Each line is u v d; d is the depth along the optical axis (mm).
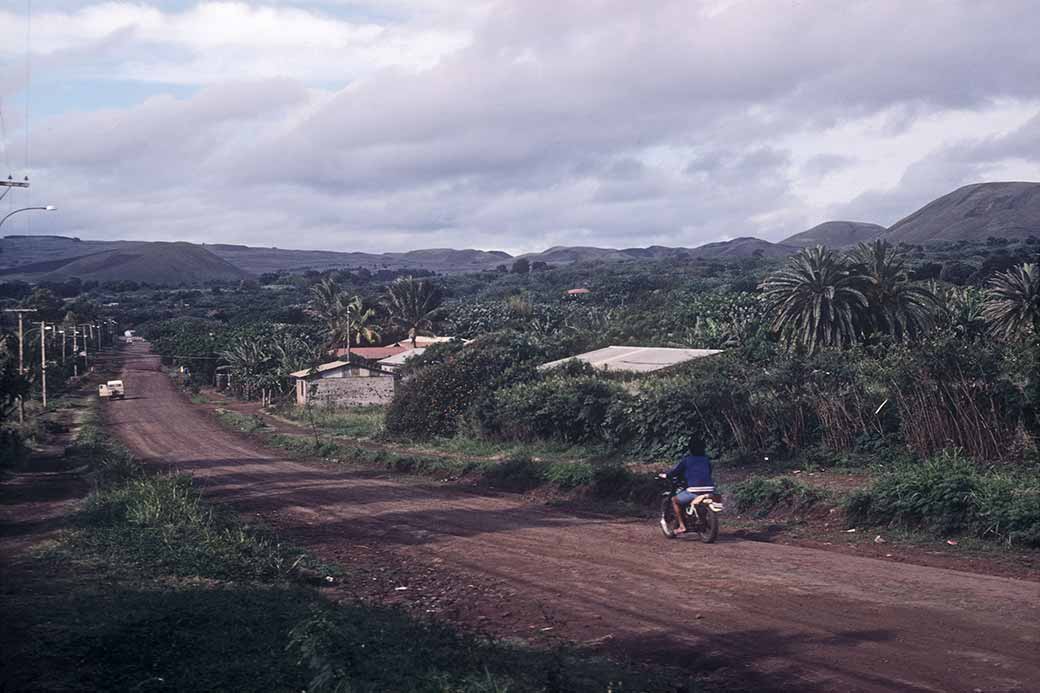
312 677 6492
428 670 6695
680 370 34719
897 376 20172
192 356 95250
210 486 26328
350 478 27609
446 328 97375
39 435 47938
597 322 62312
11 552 12586
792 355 24766
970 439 18375
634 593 10273
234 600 9234
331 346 93125
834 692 6676
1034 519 11742
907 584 10031
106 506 16688
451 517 17656
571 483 20172
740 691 6820
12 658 6938
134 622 8039
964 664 7129
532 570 11992
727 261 163125
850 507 13977
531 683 6598
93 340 124812
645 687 6805
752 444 22469
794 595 9719
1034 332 18844
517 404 32219
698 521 13391
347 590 11141
